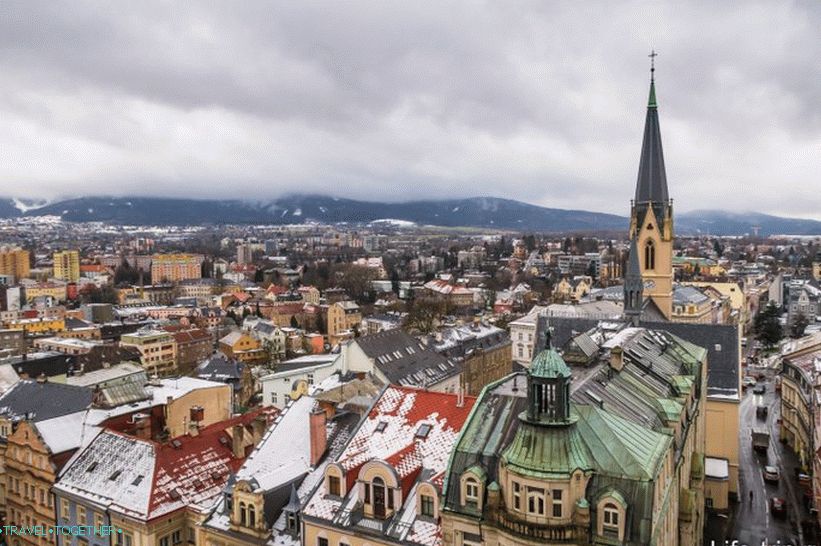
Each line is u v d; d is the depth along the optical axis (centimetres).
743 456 12294
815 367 11469
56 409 9662
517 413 5897
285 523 6650
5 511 9200
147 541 7150
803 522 9375
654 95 14738
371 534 5941
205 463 8150
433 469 6181
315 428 7138
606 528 4981
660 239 14812
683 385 8000
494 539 5319
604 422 5519
